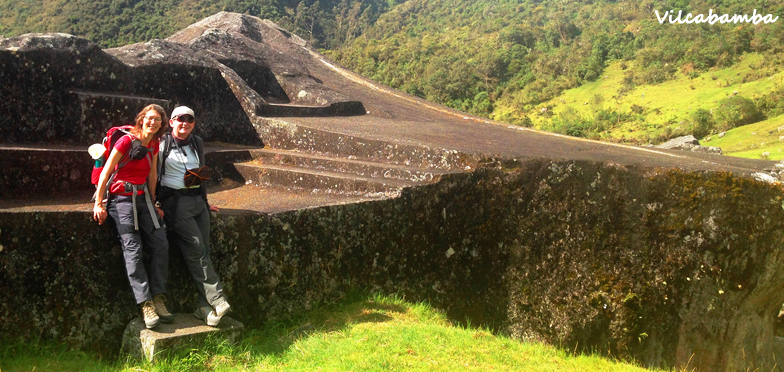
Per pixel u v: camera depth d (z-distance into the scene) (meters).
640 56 81.50
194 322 4.05
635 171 5.82
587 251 5.87
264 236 4.57
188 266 4.06
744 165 6.43
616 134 61.41
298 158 6.37
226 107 7.48
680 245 5.77
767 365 6.26
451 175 5.63
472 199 5.77
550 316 5.87
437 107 10.32
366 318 4.75
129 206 3.84
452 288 5.71
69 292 3.88
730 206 5.72
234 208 4.84
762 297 6.07
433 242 5.57
